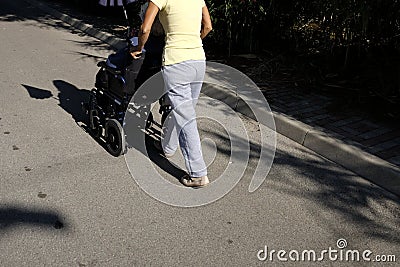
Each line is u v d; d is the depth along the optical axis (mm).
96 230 3457
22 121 5238
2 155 4449
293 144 4965
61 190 3928
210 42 7836
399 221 3744
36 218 3555
